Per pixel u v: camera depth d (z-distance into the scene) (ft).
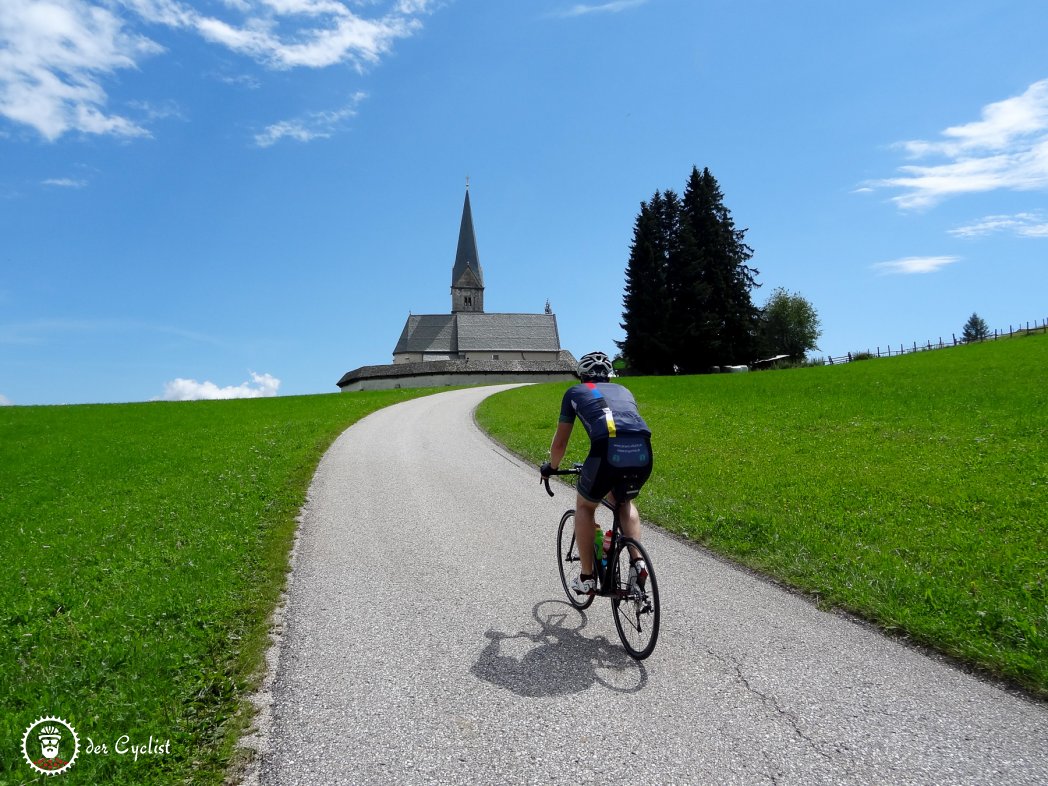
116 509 34.78
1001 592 18.83
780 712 13.05
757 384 110.22
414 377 286.25
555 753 11.85
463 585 21.43
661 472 40.22
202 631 17.75
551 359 348.79
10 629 18.65
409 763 11.68
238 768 11.69
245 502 34.22
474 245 367.86
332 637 17.39
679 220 232.32
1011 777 10.79
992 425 50.88
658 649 16.17
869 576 20.45
